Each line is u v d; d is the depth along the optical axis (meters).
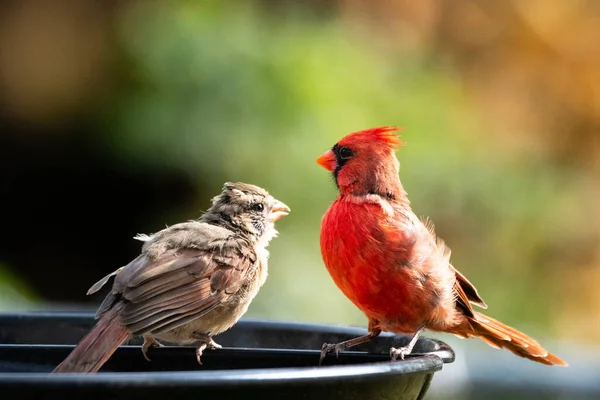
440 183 14.21
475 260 14.98
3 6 16.23
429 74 14.86
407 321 7.36
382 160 7.62
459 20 17.58
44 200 16.45
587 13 18.19
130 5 14.53
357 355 5.90
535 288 15.44
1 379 4.25
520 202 15.23
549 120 17.88
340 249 7.30
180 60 13.31
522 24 17.81
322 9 14.86
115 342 6.10
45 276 16.45
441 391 8.55
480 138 14.95
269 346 7.48
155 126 13.24
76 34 15.82
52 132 16.19
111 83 14.50
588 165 17.48
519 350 8.12
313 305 12.76
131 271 6.59
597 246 15.91
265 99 13.21
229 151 13.14
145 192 15.62
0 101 16.22
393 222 7.20
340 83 13.60
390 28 16.23
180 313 6.66
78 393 4.31
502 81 17.78
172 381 4.35
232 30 13.45
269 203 8.09
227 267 7.05
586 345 14.55
